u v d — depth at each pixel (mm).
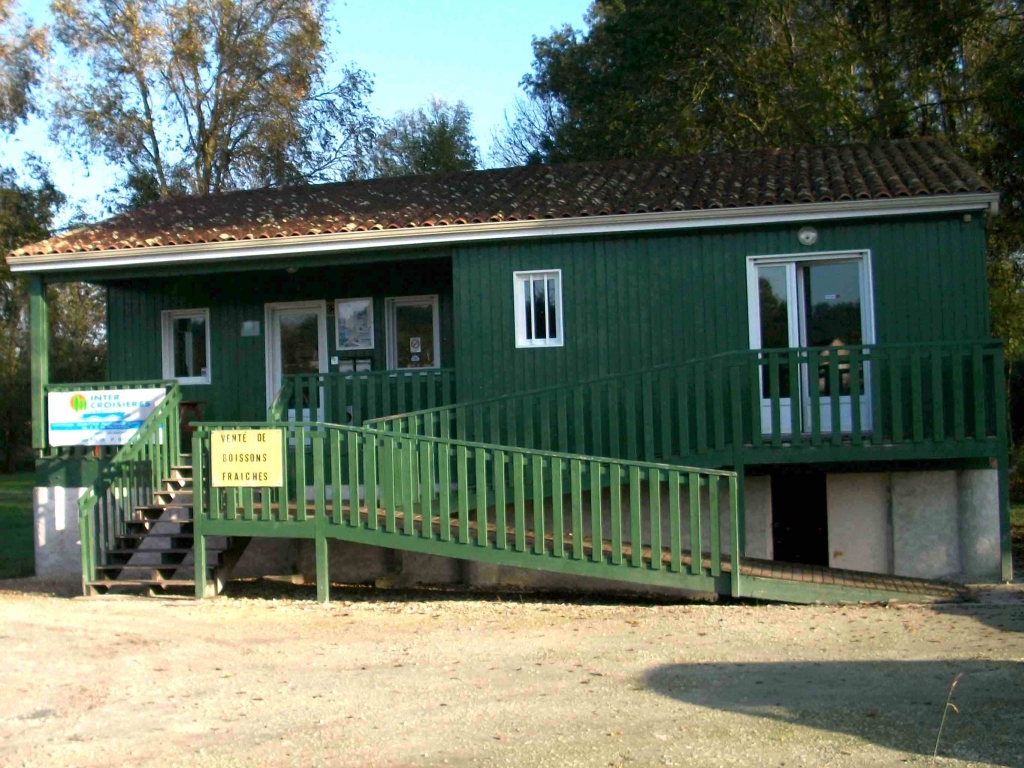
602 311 13258
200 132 29969
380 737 6570
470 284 13555
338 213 15008
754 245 12961
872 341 12609
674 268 13133
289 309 16234
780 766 5871
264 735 6684
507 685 7758
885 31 20469
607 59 26812
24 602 12102
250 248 13820
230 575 13609
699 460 12047
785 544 13133
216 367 16328
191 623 10516
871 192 12445
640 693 7426
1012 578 12367
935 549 12531
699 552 10875
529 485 12242
